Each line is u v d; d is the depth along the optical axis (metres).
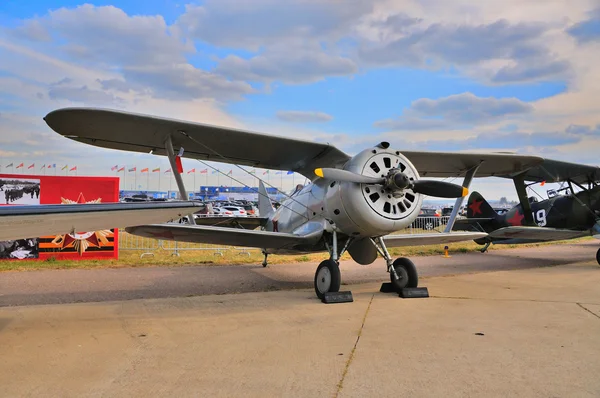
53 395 2.81
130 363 3.45
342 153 7.14
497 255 14.21
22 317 5.14
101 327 4.66
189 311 5.50
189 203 3.50
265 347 3.88
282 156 7.62
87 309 5.61
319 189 7.31
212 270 10.20
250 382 3.02
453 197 6.28
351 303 6.04
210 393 2.83
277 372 3.21
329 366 3.34
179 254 13.41
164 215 3.42
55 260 11.47
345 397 2.75
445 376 3.11
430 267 10.85
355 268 10.88
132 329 4.57
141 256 12.55
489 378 3.07
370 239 7.19
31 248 11.48
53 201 11.62
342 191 6.45
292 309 5.62
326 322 4.86
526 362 3.41
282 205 8.81
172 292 7.20
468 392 2.81
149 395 2.80
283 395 2.79
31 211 2.84
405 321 4.89
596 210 11.72
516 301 6.14
